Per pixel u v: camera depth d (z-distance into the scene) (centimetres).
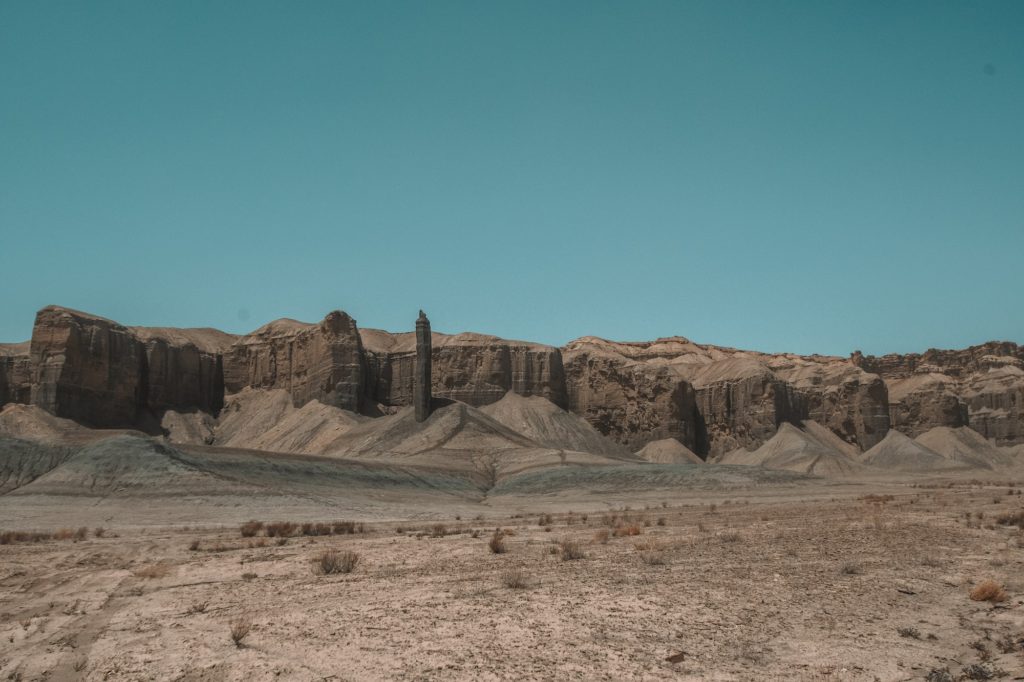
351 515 7288
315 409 18300
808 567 2678
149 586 2739
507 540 3994
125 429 17312
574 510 8250
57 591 2698
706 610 2036
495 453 14825
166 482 8269
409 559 3278
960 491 9619
